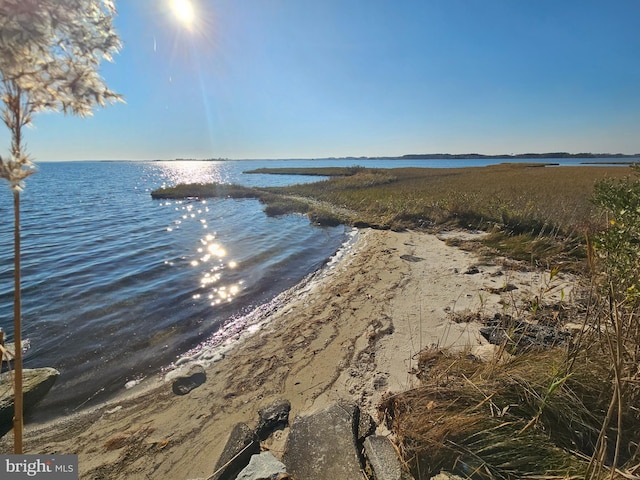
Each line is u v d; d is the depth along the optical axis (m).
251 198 23.62
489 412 2.27
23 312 5.45
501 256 7.33
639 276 1.95
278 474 2.07
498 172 36.72
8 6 0.65
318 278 7.20
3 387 3.26
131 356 4.20
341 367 3.59
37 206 18.75
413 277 6.39
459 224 11.04
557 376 2.31
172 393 3.40
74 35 0.77
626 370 2.12
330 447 2.33
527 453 1.96
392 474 2.03
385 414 2.70
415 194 17.58
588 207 9.12
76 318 5.25
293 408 3.01
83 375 3.79
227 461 2.37
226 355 4.11
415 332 4.21
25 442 2.76
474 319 4.39
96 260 8.57
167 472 2.41
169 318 5.30
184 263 8.41
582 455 1.92
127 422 3.00
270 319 5.16
